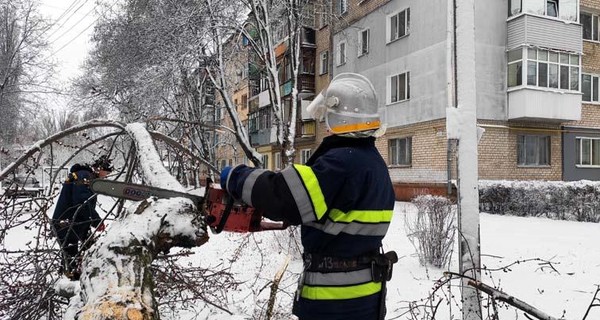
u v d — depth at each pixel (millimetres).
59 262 3512
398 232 8273
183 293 4031
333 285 1756
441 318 3893
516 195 11484
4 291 3348
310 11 12383
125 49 13078
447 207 5918
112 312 1456
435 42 15422
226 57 11047
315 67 22891
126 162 3723
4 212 3502
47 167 5227
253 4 9648
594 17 17688
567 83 15406
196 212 1892
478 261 3074
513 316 3877
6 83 22953
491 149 14875
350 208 1722
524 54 14648
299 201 1612
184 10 10547
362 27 19281
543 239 7516
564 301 4270
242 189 1676
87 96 15625
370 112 1871
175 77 12039
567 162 16328
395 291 4684
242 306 4223
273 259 6312
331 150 1793
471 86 3164
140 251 1705
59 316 3545
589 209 10156
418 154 16188
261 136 26625
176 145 3684
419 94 16141
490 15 14984
